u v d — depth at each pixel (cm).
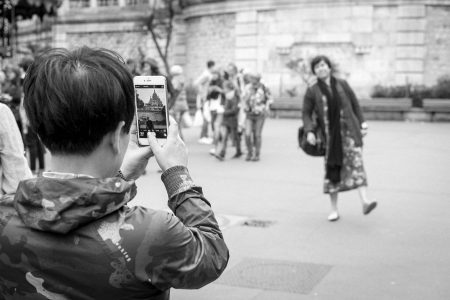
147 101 186
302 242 652
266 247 634
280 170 1164
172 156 168
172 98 1269
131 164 180
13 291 145
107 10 3294
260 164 1245
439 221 744
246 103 1277
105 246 140
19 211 141
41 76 146
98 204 138
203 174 1117
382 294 491
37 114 146
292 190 957
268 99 1291
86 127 146
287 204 852
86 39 3369
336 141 731
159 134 187
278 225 730
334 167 739
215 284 519
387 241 654
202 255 150
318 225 729
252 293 498
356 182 740
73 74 145
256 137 1291
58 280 141
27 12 2542
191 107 2634
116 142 153
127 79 152
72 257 139
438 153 1358
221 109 1320
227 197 902
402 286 510
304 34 2586
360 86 2539
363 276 538
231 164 1249
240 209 820
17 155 368
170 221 146
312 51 2583
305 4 2567
